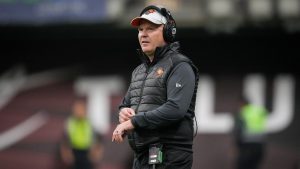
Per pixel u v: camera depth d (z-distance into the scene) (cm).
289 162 4559
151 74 1602
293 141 4581
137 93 1617
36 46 4934
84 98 4869
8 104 4925
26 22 4450
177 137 1575
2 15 4422
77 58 4894
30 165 4862
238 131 4588
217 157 4631
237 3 4378
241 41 4688
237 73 4697
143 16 1602
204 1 4431
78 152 4756
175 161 1569
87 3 4359
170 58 1591
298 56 4628
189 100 1554
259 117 4584
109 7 4369
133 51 4850
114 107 4834
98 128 4806
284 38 4625
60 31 4741
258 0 4344
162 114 1527
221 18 4403
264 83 4662
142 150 1612
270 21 4388
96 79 4869
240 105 4650
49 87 4912
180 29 4522
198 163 4644
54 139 4853
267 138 4594
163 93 1574
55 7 4381
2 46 4947
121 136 1557
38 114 4897
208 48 4725
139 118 1548
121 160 4744
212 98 4703
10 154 4897
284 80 4641
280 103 4634
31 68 4941
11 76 4944
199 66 4731
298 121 4600
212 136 4662
